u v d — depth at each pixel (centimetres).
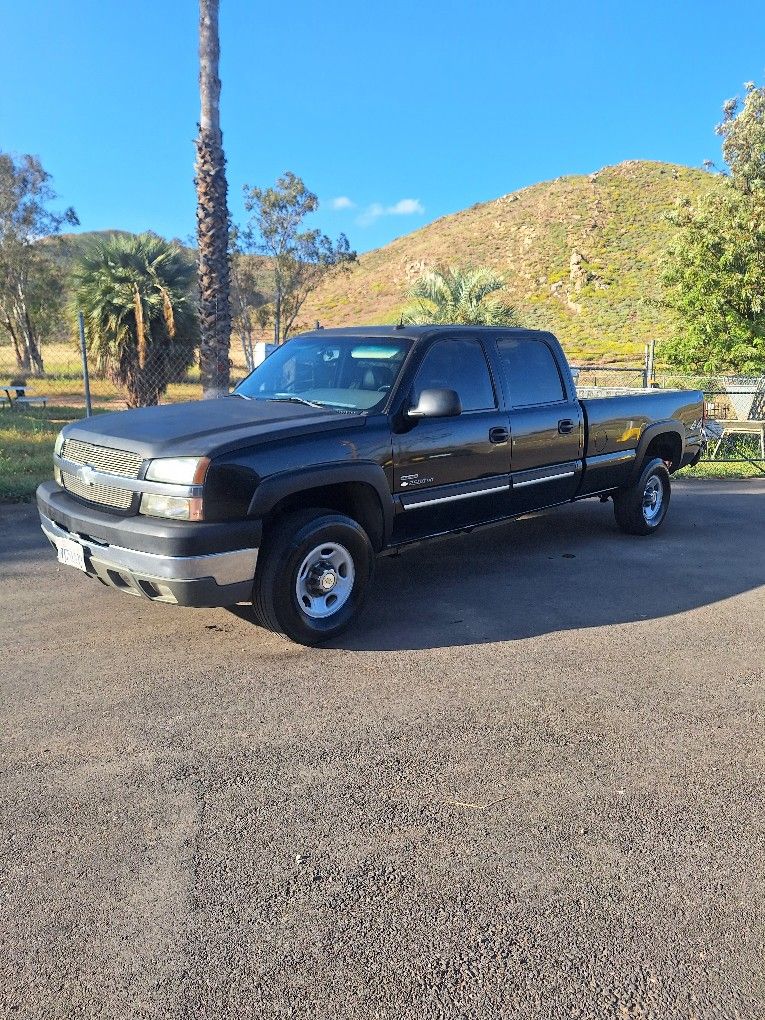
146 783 311
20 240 3778
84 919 238
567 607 532
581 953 229
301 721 365
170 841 276
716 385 1562
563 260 6194
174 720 363
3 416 1539
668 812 301
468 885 257
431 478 512
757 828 292
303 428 442
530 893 254
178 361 1827
